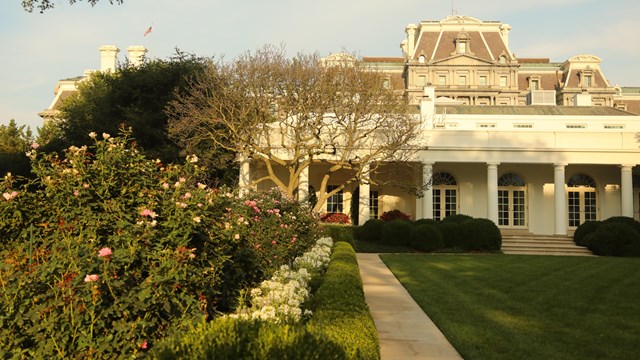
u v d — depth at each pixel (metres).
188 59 27.61
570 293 12.57
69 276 5.08
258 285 8.59
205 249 6.54
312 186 32.22
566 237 28.02
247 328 4.27
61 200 6.05
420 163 29.66
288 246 12.03
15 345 4.94
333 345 4.01
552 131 29.08
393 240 25.41
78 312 4.88
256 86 23.97
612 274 15.91
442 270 16.81
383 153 25.92
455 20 76.69
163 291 5.30
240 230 8.59
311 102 23.97
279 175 31.52
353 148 25.56
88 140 25.75
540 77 82.88
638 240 24.06
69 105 33.94
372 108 25.05
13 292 4.97
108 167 6.22
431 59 75.38
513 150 28.98
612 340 8.32
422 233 24.78
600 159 28.97
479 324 9.36
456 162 29.64
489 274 15.88
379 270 17.11
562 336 8.56
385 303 11.52
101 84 31.19
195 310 5.61
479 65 74.75
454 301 11.54
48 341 4.89
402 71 79.56
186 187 6.74
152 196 6.23
